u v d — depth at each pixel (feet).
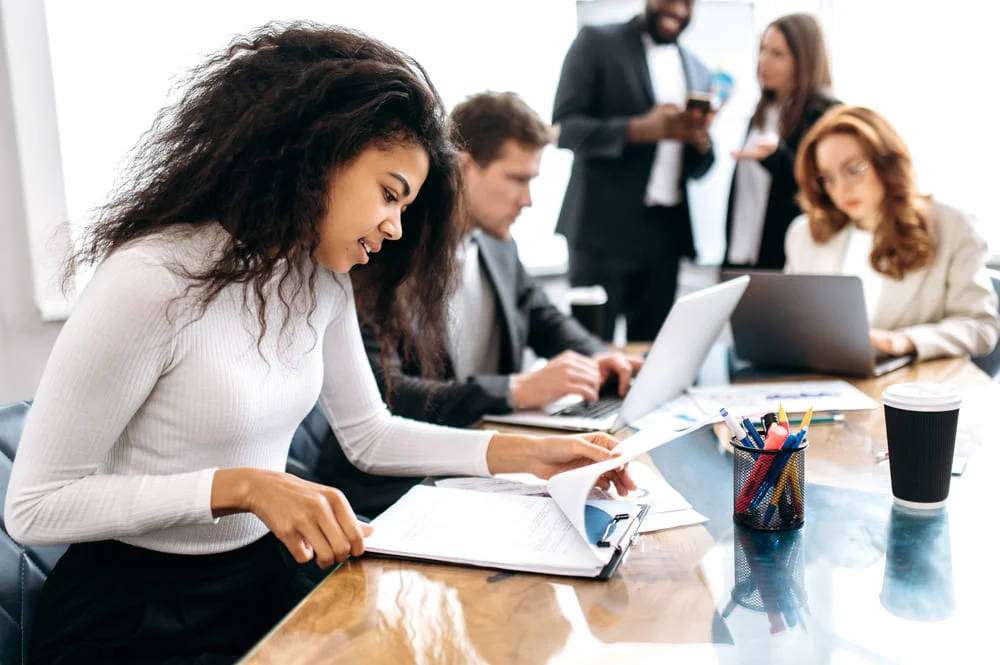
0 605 3.22
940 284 6.30
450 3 9.96
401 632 2.36
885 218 6.35
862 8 10.58
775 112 9.54
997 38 9.93
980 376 5.23
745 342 5.81
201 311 3.10
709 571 2.68
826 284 5.18
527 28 10.43
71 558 3.30
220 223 3.22
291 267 3.33
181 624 3.21
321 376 3.73
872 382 5.21
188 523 2.96
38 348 8.38
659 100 9.75
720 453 3.90
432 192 3.88
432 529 3.01
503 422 4.69
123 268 3.01
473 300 6.02
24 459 3.00
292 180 3.14
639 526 3.04
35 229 8.20
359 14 9.47
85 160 8.48
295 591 3.52
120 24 8.45
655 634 2.30
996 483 3.37
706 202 10.15
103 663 3.14
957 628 2.29
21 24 8.02
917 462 3.09
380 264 4.10
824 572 2.65
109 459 3.31
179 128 3.28
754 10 10.09
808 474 3.56
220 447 3.32
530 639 2.30
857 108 6.52
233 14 8.87
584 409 4.88
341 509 2.86
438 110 3.45
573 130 9.55
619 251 9.84
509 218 6.27
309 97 3.12
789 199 9.39
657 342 4.36
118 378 2.98
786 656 2.16
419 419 4.77
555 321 6.68
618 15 9.73
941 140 10.38
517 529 2.98
